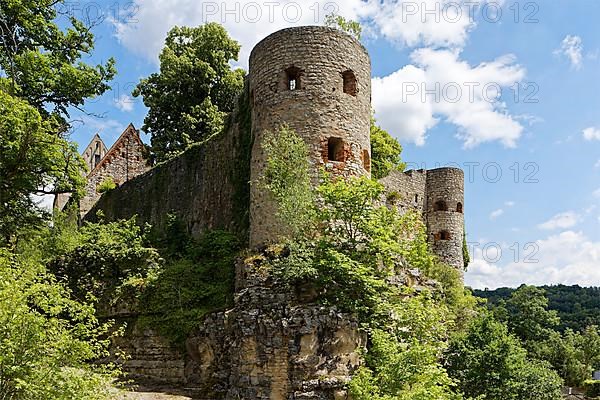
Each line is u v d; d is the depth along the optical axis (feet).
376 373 52.44
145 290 68.64
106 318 70.33
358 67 72.74
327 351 53.47
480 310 105.50
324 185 62.28
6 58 69.67
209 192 91.25
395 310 57.77
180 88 129.39
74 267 76.43
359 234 63.46
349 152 69.21
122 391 49.73
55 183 73.56
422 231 83.82
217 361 58.44
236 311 58.08
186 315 63.82
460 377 67.87
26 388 30.37
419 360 49.37
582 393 137.28
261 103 71.26
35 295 35.45
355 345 54.60
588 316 219.20
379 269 61.41
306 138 67.56
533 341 142.92
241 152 81.30
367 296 57.62
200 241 79.41
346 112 69.97
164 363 63.67
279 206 63.36
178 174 102.01
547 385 74.79
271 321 54.49
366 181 62.03
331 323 54.03
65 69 72.33
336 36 71.31
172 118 131.23
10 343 30.32
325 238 60.64
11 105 63.05
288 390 52.13
